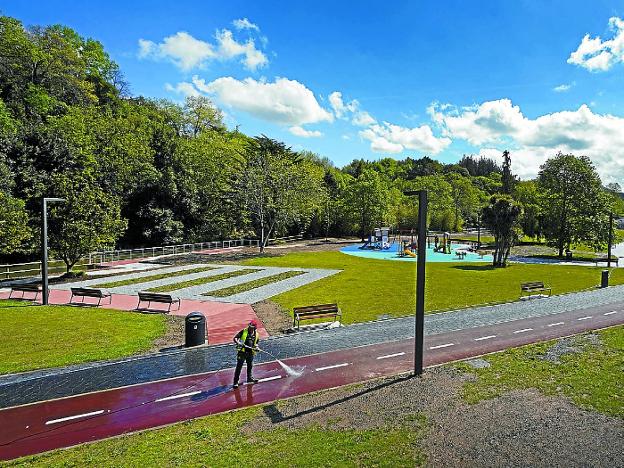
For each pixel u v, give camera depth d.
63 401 10.70
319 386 11.55
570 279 30.61
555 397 10.48
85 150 41.22
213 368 12.96
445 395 10.66
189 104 63.41
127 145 47.66
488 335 16.25
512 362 13.06
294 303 22.02
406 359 13.63
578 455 7.92
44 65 49.22
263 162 52.03
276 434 8.80
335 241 64.81
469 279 30.31
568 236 46.75
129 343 15.24
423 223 11.73
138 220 49.12
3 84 44.81
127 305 21.47
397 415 9.59
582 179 47.66
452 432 8.78
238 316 19.38
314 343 15.39
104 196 31.67
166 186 50.47
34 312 19.70
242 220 53.75
